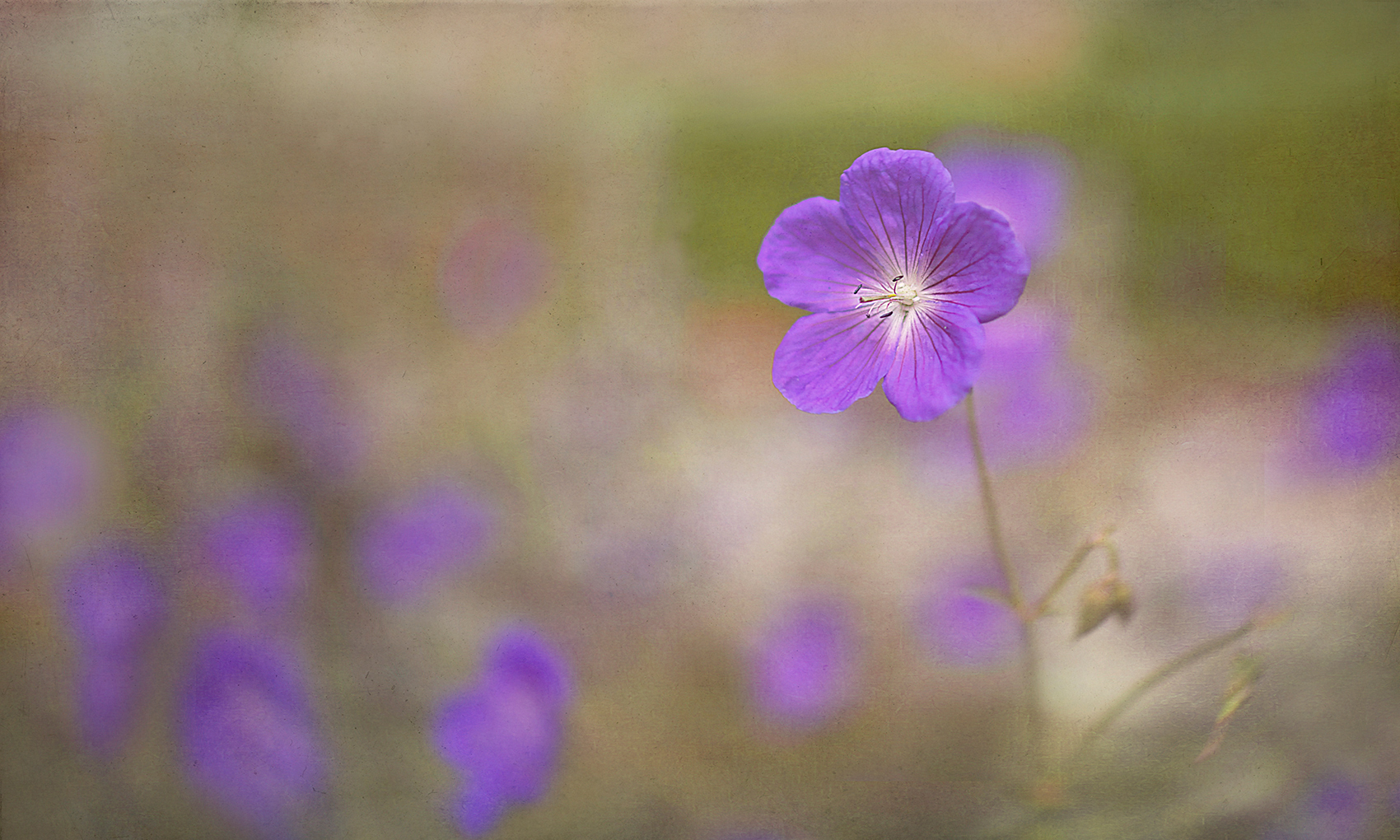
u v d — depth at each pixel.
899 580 0.64
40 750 0.63
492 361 0.67
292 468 0.66
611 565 0.65
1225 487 0.65
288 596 0.65
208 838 0.63
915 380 0.59
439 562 0.65
